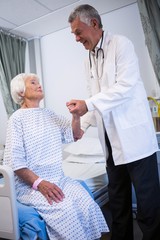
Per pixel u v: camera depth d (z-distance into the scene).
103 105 1.21
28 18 2.72
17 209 1.12
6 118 2.98
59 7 2.53
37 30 3.05
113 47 1.33
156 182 1.37
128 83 1.24
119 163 1.35
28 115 1.36
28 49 3.31
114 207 1.57
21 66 3.09
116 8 2.67
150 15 2.28
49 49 3.22
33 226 1.07
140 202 1.34
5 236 1.14
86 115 1.66
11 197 1.10
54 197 1.17
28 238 1.08
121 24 2.68
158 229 1.33
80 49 2.98
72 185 1.30
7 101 2.78
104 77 1.37
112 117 1.31
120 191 1.54
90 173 1.87
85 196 1.24
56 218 1.10
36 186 1.21
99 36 1.39
